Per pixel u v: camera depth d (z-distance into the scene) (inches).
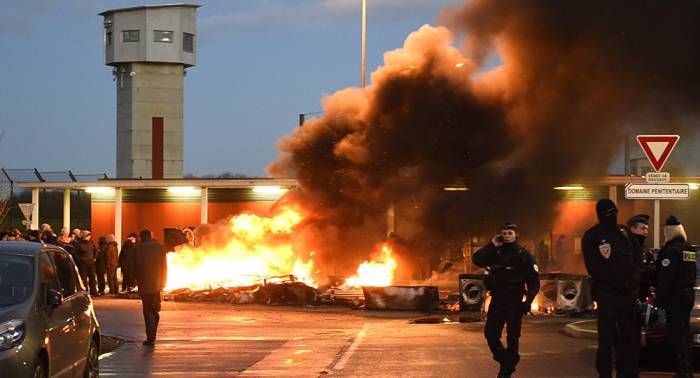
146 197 1776.6
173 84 2461.9
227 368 550.3
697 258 568.1
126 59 2432.3
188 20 2484.0
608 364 426.9
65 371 427.2
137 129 2433.6
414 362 565.9
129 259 1159.6
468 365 550.9
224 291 1146.0
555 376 509.7
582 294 924.0
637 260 431.8
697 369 555.2
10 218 1835.6
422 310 990.4
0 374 368.8
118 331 767.1
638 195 686.5
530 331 766.5
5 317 381.7
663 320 541.6
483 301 976.9
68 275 462.6
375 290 1000.9
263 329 795.4
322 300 1074.7
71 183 1759.4
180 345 674.2
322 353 617.6
